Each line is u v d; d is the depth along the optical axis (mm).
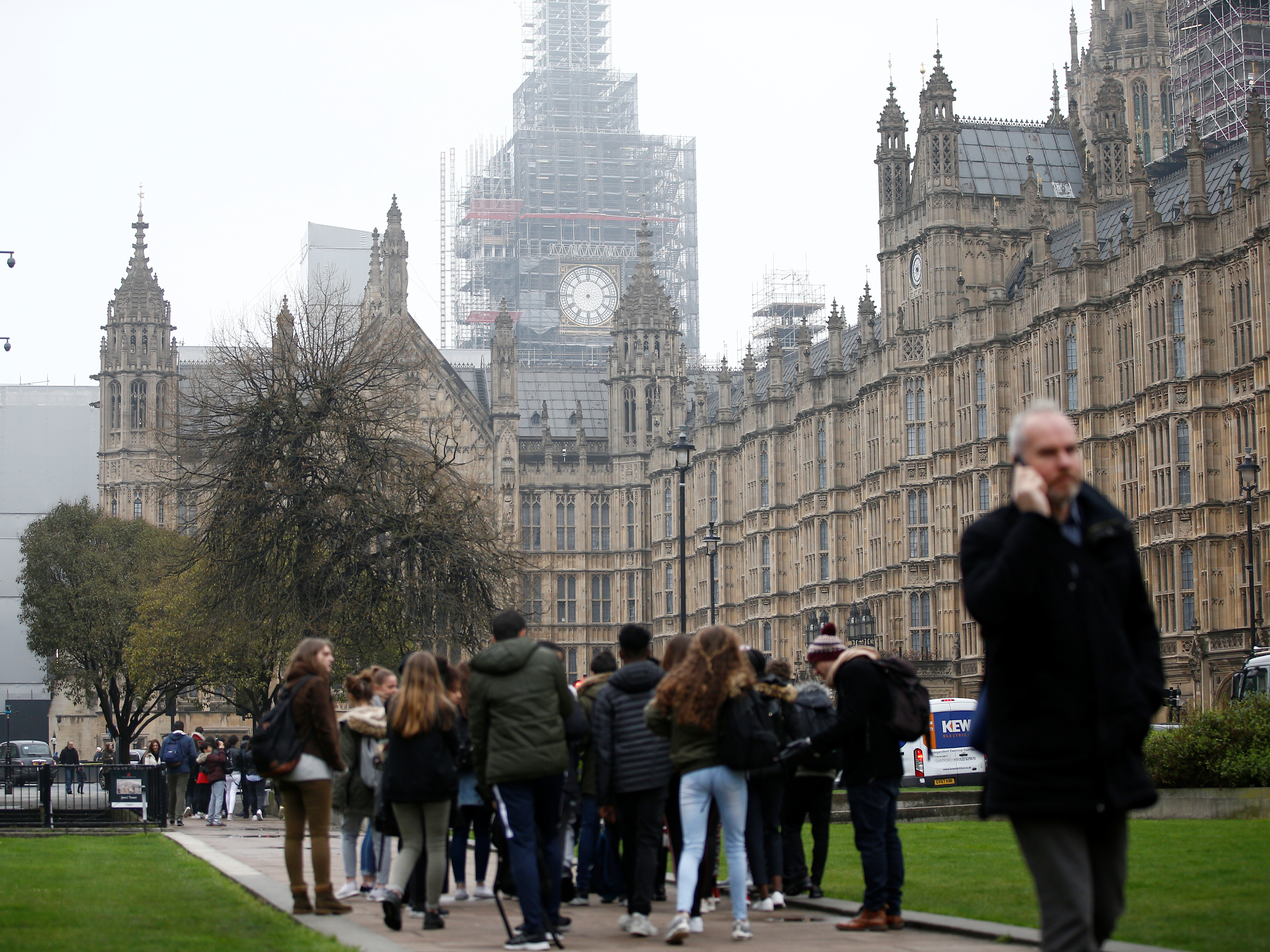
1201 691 71562
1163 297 75875
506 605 68938
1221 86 137625
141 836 43469
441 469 69000
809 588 114438
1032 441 12312
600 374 154375
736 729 20156
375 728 26172
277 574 62688
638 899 21266
